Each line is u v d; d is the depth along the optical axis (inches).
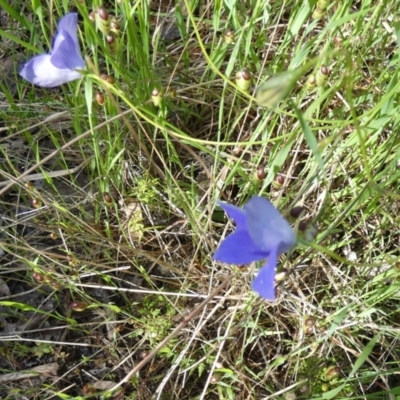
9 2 10.0
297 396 7.5
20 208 9.2
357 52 8.0
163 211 8.9
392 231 8.2
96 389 8.1
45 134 9.1
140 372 8.1
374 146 7.8
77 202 8.9
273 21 8.9
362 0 8.1
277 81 4.1
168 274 8.7
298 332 8.0
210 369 8.1
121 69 7.3
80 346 8.4
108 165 8.3
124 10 7.3
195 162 9.0
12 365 8.2
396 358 7.5
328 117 8.2
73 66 6.0
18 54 10.0
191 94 9.1
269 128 7.9
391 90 6.1
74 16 5.7
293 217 5.4
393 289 6.9
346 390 7.5
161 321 7.9
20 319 8.5
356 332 7.8
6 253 8.8
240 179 8.6
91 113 7.5
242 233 4.9
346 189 7.8
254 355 8.2
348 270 8.0
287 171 8.4
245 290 7.8
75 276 8.0
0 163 9.2
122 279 8.5
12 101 8.3
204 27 9.6
